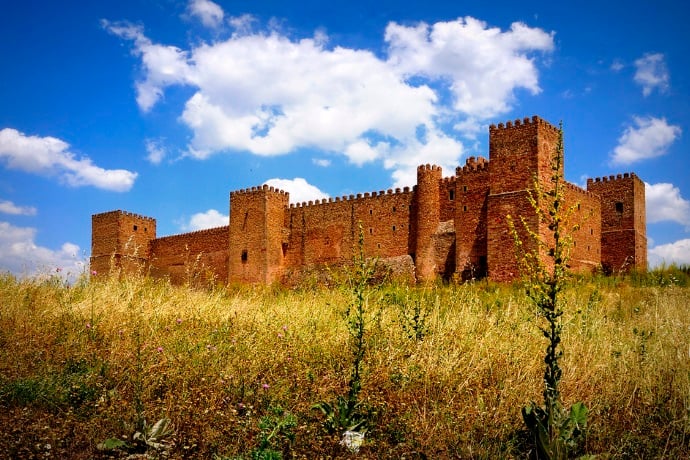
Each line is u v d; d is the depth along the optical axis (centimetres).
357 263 1009
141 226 7975
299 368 1007
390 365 1002
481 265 4688
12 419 773
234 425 783
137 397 808
